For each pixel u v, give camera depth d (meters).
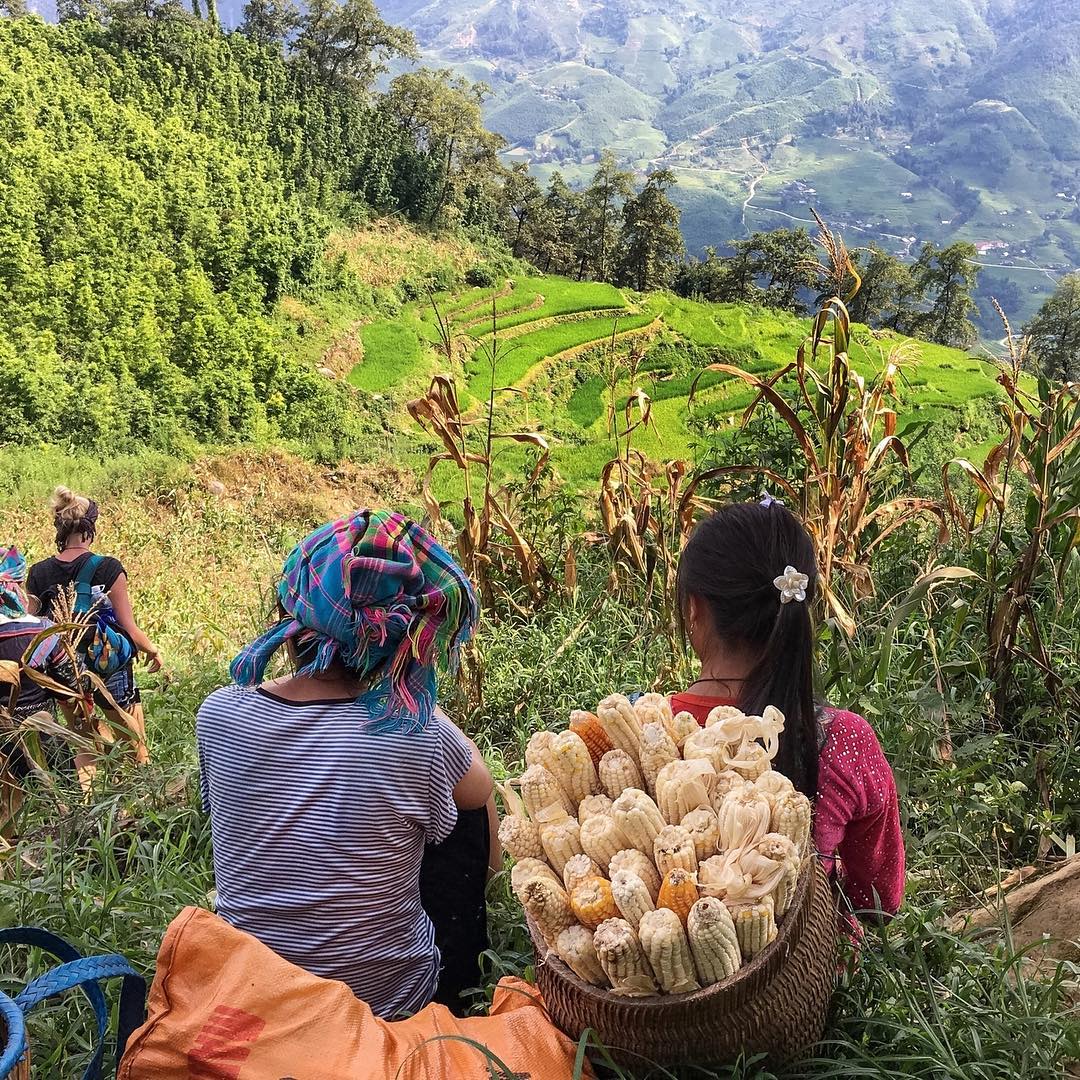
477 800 2.39
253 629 7.92
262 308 44.41
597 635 5.70
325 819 2.20
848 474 4.88
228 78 63.59
